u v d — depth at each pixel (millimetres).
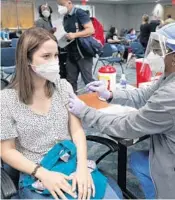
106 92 1671
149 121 1120
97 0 14961
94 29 2998
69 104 1321
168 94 1062
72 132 1344
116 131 1232
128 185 1919
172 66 1148
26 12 12039
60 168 1174
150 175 1264
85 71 3008
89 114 1302
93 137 1401
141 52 5297
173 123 1102
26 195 1146
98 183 1188
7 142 1196
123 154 1642
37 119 1224
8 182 1041
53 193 1097
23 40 1172
